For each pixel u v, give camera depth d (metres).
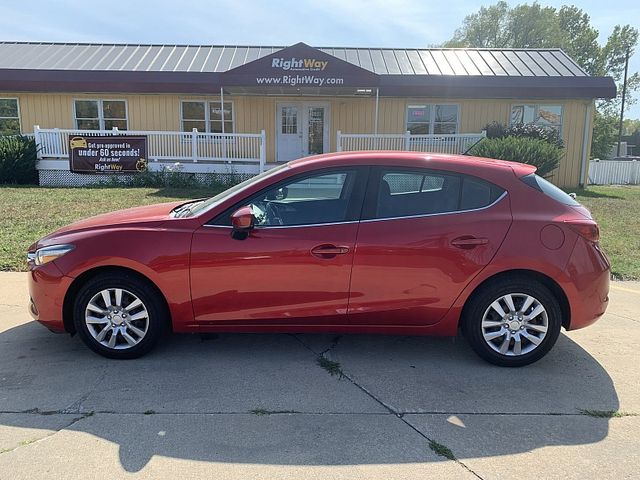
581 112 17.67
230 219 3.95
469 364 4.09
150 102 17.92
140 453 2.87
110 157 15.84
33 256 4.14
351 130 18.28
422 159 4.07
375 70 17.89
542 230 3.88
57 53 18.70
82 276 4.01
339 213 3.97
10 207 10.40
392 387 3.68
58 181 15.95
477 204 3.97
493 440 3.04
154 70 17.50
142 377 3.78
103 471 2.72
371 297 3.91
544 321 3.96
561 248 3.87
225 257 3.87
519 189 4.00
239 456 2.86
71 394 3.52
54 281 3.98
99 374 3.82
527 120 17.91
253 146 16.66
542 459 2.87
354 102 18.08
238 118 18.25
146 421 3.19
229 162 16.28
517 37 52.91
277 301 3.94
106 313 4.03
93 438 3.01
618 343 4.55
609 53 55.28
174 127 18.08
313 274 3.88
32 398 3.46
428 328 4.02
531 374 3.93
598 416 3.33
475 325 3.98
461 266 3.87
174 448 2.92
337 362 4.09
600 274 3.94
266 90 16.97
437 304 3.92
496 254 3.85
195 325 4.01
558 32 52.06
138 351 4.05
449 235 3.86
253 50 19.86
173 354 4.20
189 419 3.22
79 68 17.42
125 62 18.16
